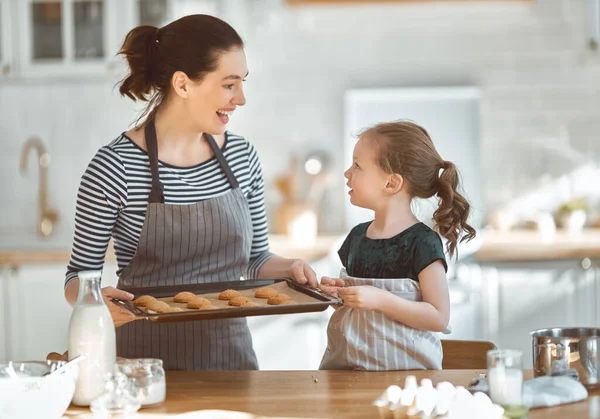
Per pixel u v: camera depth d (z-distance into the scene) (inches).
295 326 157.8
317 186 183.5
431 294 74.2
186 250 81.8
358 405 62.1
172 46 77.8
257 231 89.7
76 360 60.4
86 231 78.7
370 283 75.9
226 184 83.8
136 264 82.2
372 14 182.2
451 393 58.4
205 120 79.3
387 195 79.3
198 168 82.8
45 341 161.0
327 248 157.9
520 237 167.3
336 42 183.2
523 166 182.7
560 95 181.6
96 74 171.5
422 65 182.5
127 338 82.6
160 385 62.9
